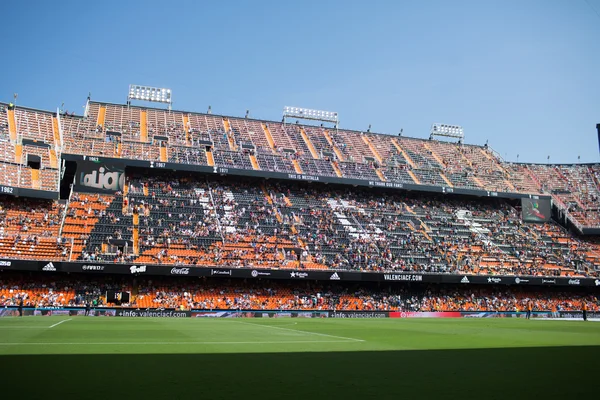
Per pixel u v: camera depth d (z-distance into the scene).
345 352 21.38
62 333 28.66
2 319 45.09
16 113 78.88
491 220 93.44
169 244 69.06
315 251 75.56
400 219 87.88
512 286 83.31
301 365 16.48
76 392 11.06
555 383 13.35
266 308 66.94
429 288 78.81
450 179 97.50
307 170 88.50
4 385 11.80
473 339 30.58
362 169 93.62
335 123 108.56
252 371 14.83
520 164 110.06
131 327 36.31
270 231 76.94
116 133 84.31
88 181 74.12
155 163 77.44
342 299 72.44
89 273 64.44
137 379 12.95
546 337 33.28
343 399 10.80
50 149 75.06
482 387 12.55
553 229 94.06
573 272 82.69
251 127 99.31
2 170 67.38
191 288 67.25
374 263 75.75
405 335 33.22
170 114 95.50
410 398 11.01
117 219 70.75
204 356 18.81
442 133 115.69
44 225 66.12
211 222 75.38
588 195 100.69
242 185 85.88
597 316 75.25
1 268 57.44
